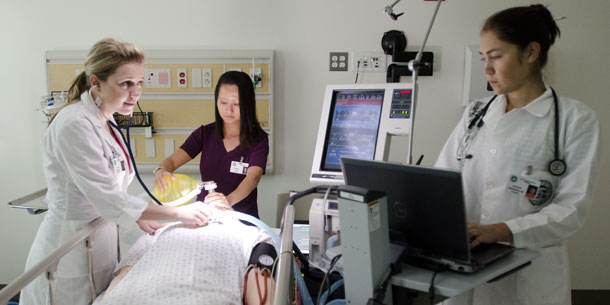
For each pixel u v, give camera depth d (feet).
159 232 5.47
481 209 4.43
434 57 8.39
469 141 4.64
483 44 4.02
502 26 3.84
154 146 8.73
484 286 4.48
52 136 4.58
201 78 8.49
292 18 8.43
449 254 3.06
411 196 3.09
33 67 8.57
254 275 4.54
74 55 8.36
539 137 4.12
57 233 4.86
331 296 4.24
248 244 5.31
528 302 4.18
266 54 8.37
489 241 3.45
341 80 8.58
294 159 8.85
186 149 6.72
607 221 8.61
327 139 5.81
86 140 4.48
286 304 2.91
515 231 3.53
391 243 3.27
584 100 8.34
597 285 8.82
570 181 3.89
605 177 8.49
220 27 8.49
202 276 4.17
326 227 5.56
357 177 3.43
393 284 3.05
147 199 6.27
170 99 8.58
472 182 4.59
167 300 3.76
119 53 4.58
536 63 4.03
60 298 4.77
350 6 8.36
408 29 8.36
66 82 8.47
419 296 3.22
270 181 8.95
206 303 3.77
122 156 5.18
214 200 5.57
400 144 8.71
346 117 5.78
